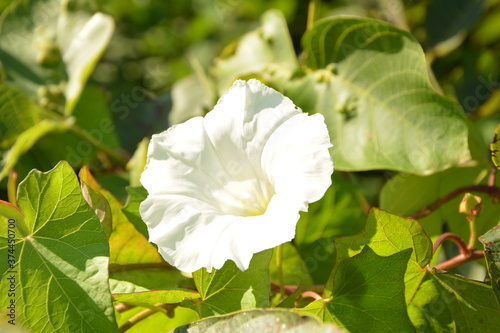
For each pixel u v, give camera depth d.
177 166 0.36
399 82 0.41
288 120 0.36
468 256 0.37
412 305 0.37
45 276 0.35
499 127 0.37
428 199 0.41
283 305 0.35
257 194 0.37
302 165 0.35
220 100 0.37
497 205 0.41
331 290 0.35
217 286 0.36
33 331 0.35
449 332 0.36
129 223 0.38
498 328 0.36
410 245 0.36
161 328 0.38
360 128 0.42
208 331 0.33
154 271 0.38
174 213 0.35
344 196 0.42
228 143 0.36
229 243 0.34
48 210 0.35
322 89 0.43
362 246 0.36
